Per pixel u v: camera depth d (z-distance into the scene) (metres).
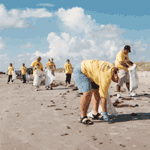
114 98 7.43
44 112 5.30
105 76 4.10
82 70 4.16
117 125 3.96
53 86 13.42
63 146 2.98
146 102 6.37
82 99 4.19
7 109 5.82
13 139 3.32
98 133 3.51
